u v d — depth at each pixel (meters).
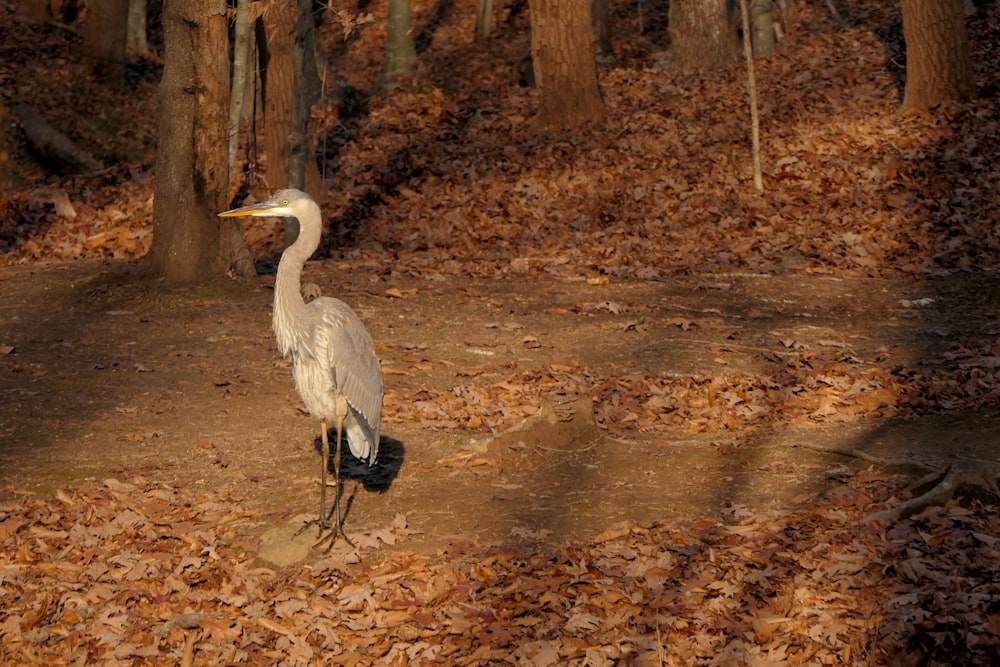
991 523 7.30
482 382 11.27
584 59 22.30
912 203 17.83
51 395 10.66
